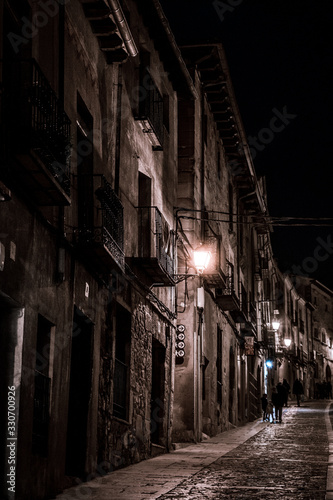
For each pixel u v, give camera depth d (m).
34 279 9.14
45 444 9.62
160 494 9.80
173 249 17.70
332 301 74.06
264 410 29.88
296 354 58.25
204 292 21.77
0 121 7.73
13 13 8.84
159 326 16.73
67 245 10.46
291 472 12.25
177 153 20.70
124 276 12.42
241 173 29.00
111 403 12.70
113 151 13.31
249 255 33.62
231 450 16.86
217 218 24.55
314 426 25.95
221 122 25.02
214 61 21.66
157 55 17.12
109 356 12.72
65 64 10.71
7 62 8.60
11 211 8.31
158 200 16.75
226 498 9.43
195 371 19.47
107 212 11.61
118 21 11.89
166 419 17.20
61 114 9.27
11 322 8.73
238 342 29.28
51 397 9.77
